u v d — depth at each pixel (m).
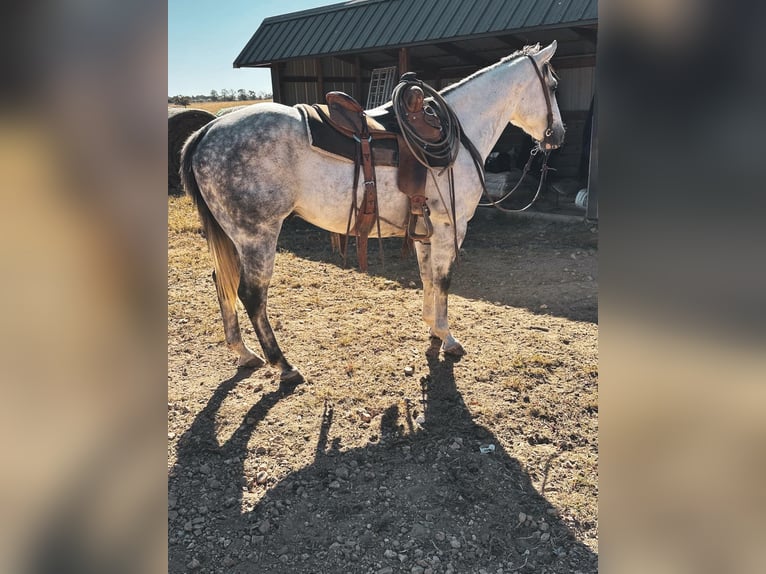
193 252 6.40
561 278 5.30
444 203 3.25
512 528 2.25
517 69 3.60
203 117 10.09
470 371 3.51
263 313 3.24
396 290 5.06
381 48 8.12
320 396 3.23
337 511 2.35
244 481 2.55
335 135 2.98
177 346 3.95
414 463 2.66
